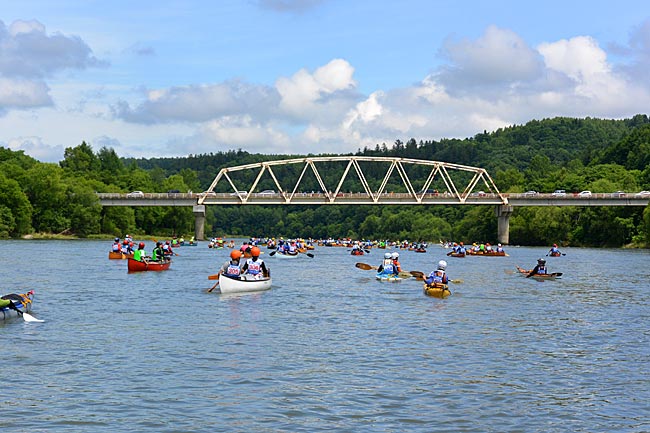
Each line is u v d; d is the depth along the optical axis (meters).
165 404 18.92
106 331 29.73
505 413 18.58
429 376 22.27
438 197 185.38
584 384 21.59
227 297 43.66
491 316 35.94
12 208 169.25
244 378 21.67
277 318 34.28
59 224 179.38
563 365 24.12
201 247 151.00
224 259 93.62
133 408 18.55
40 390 20.08
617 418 18.31
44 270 66.12
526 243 198.25
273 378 21.72
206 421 17.61
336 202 184.62
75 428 17.00
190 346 26.48
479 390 20.69
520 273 70.62
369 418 18.00
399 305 40.28
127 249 87.38
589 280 62.97
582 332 31.19
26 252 104.00
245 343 27.25
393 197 186.38
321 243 189.12
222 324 32.06
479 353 25.95
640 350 27.00
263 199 187.38
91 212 184.88
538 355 25.77
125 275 60.56
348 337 28.95
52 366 22.94
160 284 51.75
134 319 33.38
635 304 42.62
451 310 38.19
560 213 189.38
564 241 191.00
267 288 49.41
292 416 18.08
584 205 174.50
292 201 185.38
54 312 35.62
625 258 114.50
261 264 49.69
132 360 23.94
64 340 27.50
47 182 180.88
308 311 37.09
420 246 145.75
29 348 25.84
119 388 20.39
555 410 18.91
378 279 58.66
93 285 50.72
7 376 21.59
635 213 177.00
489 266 87.38
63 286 49.75
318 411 18.52
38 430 16.83
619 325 33.50
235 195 186.38
